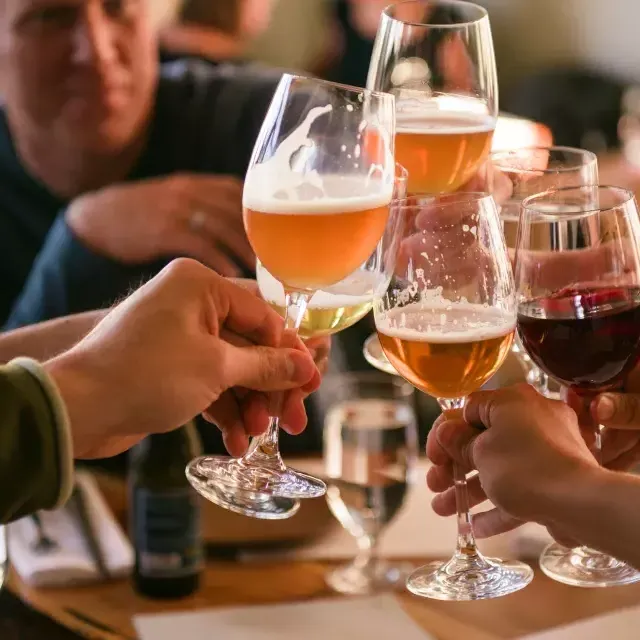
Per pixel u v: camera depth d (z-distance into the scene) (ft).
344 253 3.51
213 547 5.84
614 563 4.16
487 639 4.89
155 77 9.14
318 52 17.21
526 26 19.01
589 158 4.73
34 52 8.48
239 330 4.00
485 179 4.75
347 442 5.65
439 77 4.49
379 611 5.07
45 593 5.49
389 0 15.74
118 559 5.63
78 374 3.52
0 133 9.14
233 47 11.61
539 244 3.91
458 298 3.73
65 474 3.34
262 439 4.29
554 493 3.39
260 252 3.60
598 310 3.79
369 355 5.00
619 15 17.67
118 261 8.10
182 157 9.20
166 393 3.58
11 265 9.27
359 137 3.51
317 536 6.02
